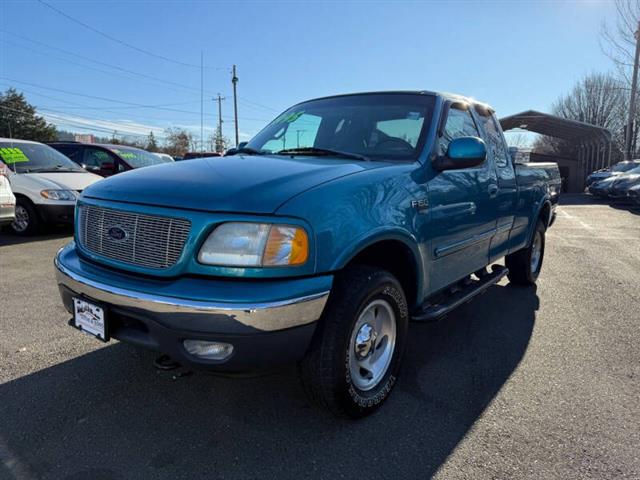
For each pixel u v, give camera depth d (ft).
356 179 8.68
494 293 17.89
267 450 8.07
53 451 7.93
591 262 23.94
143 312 7.55
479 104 14.02
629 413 9.36
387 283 8.95
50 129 227.81
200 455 7.91
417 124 11.23
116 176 9.59
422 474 7.54
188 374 9.76
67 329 13.06
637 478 7.46
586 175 111.04
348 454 8.01
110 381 10.25
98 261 8.72
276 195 7.70
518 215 15.67
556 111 166.30
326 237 7.73
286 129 12.90
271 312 7.17
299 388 10.11
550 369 11.30
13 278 18.38
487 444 8.32
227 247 7.41
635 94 88.43
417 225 9.66
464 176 11.66
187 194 7.89
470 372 11.12
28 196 27.20
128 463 7.68
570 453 8.08
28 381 10.19
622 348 12.60
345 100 12.96
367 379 9.25
